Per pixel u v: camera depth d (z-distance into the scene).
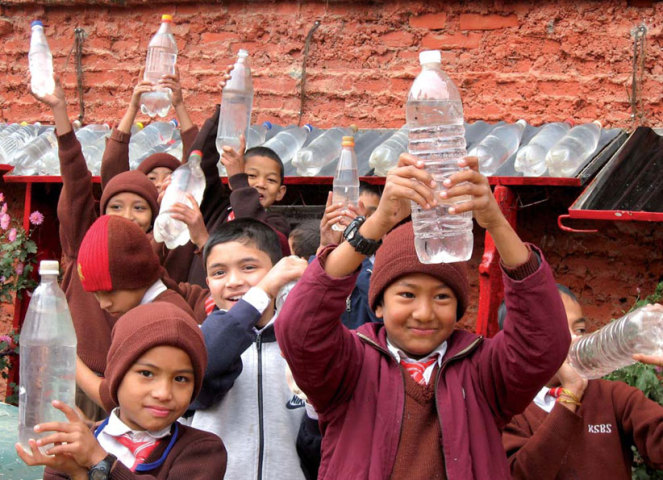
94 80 6.86
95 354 3.68
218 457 2.61
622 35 5.19
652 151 4.51
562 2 5.36
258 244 3.28
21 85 7.13
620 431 3.09
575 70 5.32
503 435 3.10
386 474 2.39
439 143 2.62
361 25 5.99
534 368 2.34
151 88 5.07
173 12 6.59
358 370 2.52
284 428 3.02
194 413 3.04
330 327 2.37
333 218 3.79
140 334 2.55
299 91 6.12
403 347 2.56
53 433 2.23
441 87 2.64
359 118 5.93
